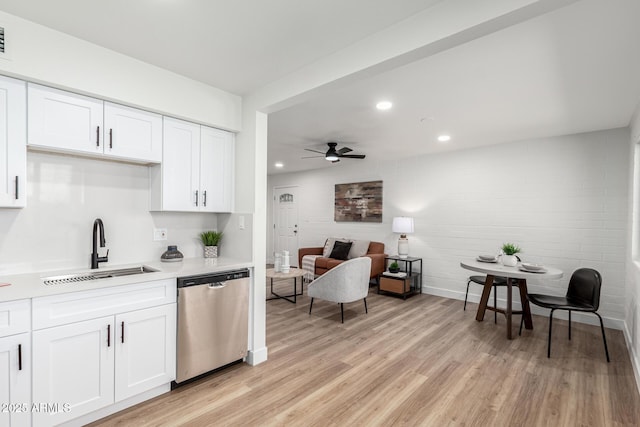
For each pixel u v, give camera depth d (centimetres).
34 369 162
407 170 552
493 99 281
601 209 374
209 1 158
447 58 210
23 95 180
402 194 559
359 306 444
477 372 255
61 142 193
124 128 221
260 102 266
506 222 442
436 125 361
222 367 256
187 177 257
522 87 255
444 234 505
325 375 247
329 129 380
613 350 300
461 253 486
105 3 160
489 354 289
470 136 408
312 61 222
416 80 244
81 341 178
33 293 160
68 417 173
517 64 217
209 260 273
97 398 184
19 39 173
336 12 167
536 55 205
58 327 170
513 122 347
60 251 219
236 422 189
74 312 175
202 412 197
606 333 346
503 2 138
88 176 232
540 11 134
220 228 303
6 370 155
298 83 233
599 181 376
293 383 235
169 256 262
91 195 233
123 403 198
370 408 205
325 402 211
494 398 218
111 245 244
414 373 252
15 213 202
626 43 189
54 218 216
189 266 241
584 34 180
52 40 184
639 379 229
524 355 288
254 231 268
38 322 163
